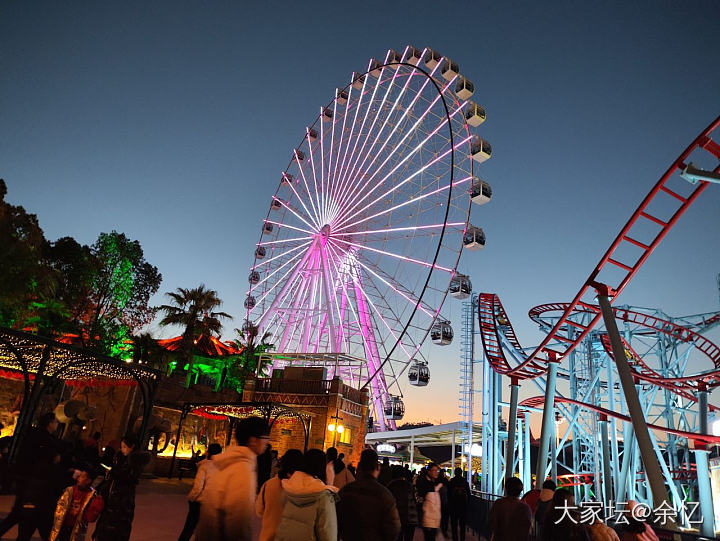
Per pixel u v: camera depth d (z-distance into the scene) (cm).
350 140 4891
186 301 4512
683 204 1827
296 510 515
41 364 1614
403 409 4541
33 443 802
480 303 3525
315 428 3794
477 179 3997
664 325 3625
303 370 4059
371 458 627
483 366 4459
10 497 1230
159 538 1078
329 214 4797
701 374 2811
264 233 5931
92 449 1142
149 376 2072
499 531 807
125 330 4422
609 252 2008
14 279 2967
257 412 3175
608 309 1995
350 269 4569
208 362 5025
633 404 1806
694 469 3809
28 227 3147
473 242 3925
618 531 1012
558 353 2594
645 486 3966
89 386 3092
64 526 804
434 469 1238
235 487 522
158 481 2483
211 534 509
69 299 4588
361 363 4356
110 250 4925
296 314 4753
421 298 3816
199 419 3712
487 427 4319
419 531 1844
